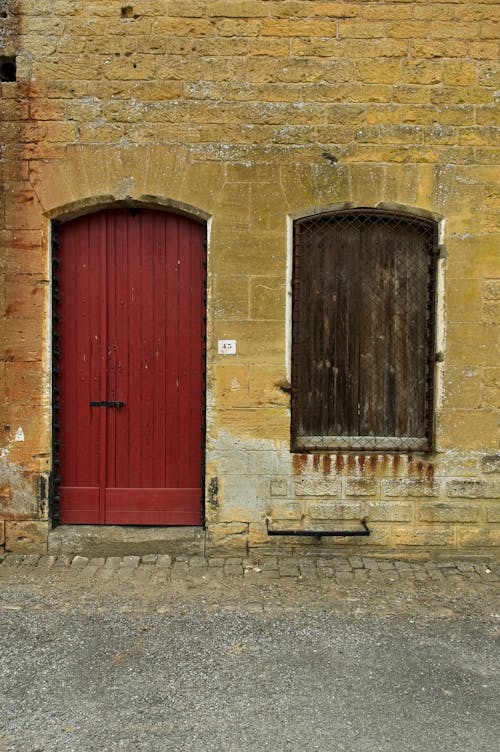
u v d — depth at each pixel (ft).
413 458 16.70
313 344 17.03
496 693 10.64
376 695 10.53
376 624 13.11
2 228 16.38
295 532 16.55
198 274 17.07
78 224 17.03
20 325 16.49
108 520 17.17
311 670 11.27
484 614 13.69
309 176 16.38
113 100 16.31
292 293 16.72
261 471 16.61
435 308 16.80
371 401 17.13
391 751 9.15
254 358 16.51
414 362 17.15
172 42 16.34
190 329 17.13
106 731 9.56
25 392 16.56
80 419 17.16
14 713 9.98
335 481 16.66
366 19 16.43
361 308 17.06
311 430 17.11
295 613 13.58
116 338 17.13
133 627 12.84
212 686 10.74
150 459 17.25
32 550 16.70
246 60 16.37
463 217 16.55
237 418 16.56
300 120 16.38
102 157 16.31
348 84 16.43
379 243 16.99
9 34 16.33
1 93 16.30
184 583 15.11
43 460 16.63
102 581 15.19
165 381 17.19
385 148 16.43
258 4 16.33
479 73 16.53
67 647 12.01
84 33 16.33
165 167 16.31
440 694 10.59
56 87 16.30
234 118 16.37
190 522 17.25
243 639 12.38
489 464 16.74
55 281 16.83
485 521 16.78
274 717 9.91
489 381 16.69
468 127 16.52
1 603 13.93
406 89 16.47
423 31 16.47
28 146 16.34
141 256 17.07
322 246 16.96
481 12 16.49
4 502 16.65
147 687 10.69
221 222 16.38
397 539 16.75
